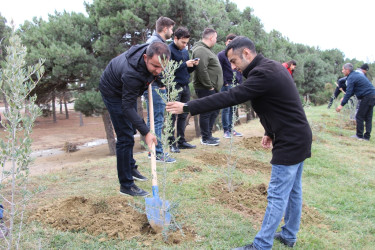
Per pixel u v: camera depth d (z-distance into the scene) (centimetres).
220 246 303
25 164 234
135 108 342
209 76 594
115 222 325
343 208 434
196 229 331
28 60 1195
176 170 509
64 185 445
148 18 1398
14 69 221
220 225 343
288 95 264
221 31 1731
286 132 267
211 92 607
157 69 321
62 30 1385
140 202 368
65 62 1255
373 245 343
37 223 324
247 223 354
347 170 604
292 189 300
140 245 294
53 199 388
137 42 1486
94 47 1407
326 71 3291
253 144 703
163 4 1356
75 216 335
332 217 402
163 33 495
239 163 579
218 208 382
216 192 430
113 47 1378
